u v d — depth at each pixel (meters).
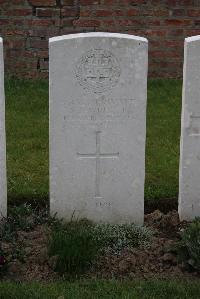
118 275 2.84
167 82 5.32
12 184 3.64
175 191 3.60
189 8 5.30
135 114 3.12
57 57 3.02
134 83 3.08
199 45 3.08
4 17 5.23
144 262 2.92
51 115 3.09
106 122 3.12
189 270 2.87
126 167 3.18
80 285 2.73
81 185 3.19
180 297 2.65
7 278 2.79
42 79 5.35
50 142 3.12
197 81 3.12
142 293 2.67
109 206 3.23
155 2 5.27
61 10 5.24
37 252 2.91
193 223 2.97
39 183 3.66
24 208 3.28
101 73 3.06
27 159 3.96
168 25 5.33
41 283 2.74
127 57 3.05
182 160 3.22
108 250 2.97
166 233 3.18
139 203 3.23
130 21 5.30
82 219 3.19
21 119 4.55
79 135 3.12
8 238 3.02
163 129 4.45
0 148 3.09
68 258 2.80
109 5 5.26
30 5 5.22
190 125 3.18
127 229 3.13
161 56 5.39
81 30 5.30
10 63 5.32
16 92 5.03
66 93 3.06
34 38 5.29
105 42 3.02
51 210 3.21
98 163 3.17
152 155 4.05
